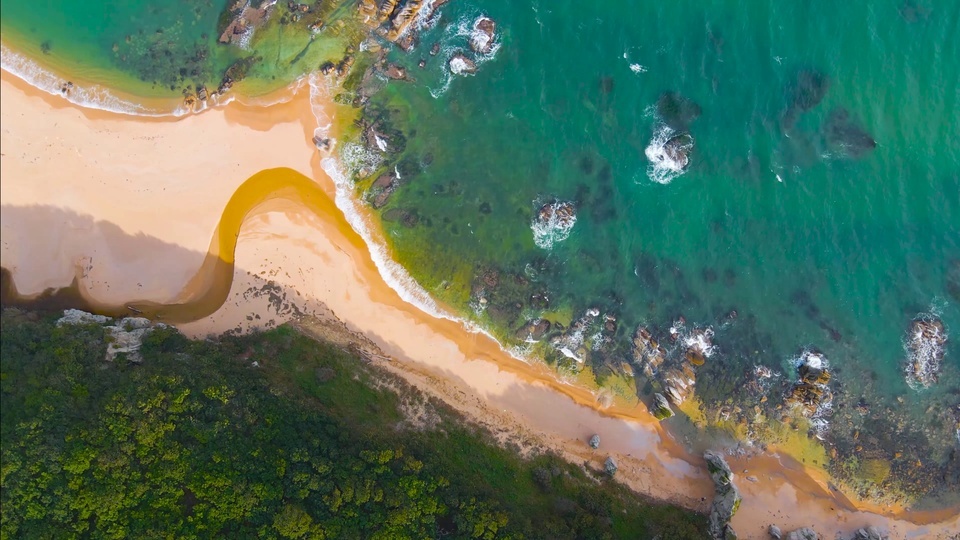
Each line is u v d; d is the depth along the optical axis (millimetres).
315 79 47375
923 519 47031
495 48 47219
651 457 47438
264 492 38125
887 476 47281
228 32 47219
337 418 43125
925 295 47000
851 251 47031
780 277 47188
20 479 36844
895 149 46312
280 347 46500
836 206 46906
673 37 46719
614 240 47406
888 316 47062
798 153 46656
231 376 42656
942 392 47094
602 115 47188
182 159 47469
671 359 47469
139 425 38531
